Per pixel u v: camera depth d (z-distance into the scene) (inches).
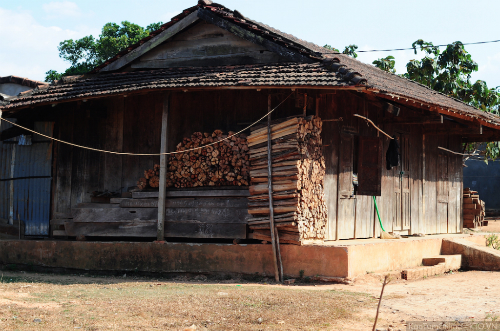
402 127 523.5
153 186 441.7
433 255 495.2
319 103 414.9
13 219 518.3
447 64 967.6
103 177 490.6
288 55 430.0
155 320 234.1
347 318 247.4
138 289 336.2
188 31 488.7
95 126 497.4
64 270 440.8
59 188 503.5
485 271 475.8
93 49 1380.4
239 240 403.5
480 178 1322.6
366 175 449.7
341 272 363.6
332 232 422.0
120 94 416.2
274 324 231.1
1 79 630.5
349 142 445.1
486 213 1191.6
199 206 417.1
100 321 229.3
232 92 448.5
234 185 416.5
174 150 461.1
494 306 285.6
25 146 520.4
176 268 407.5
